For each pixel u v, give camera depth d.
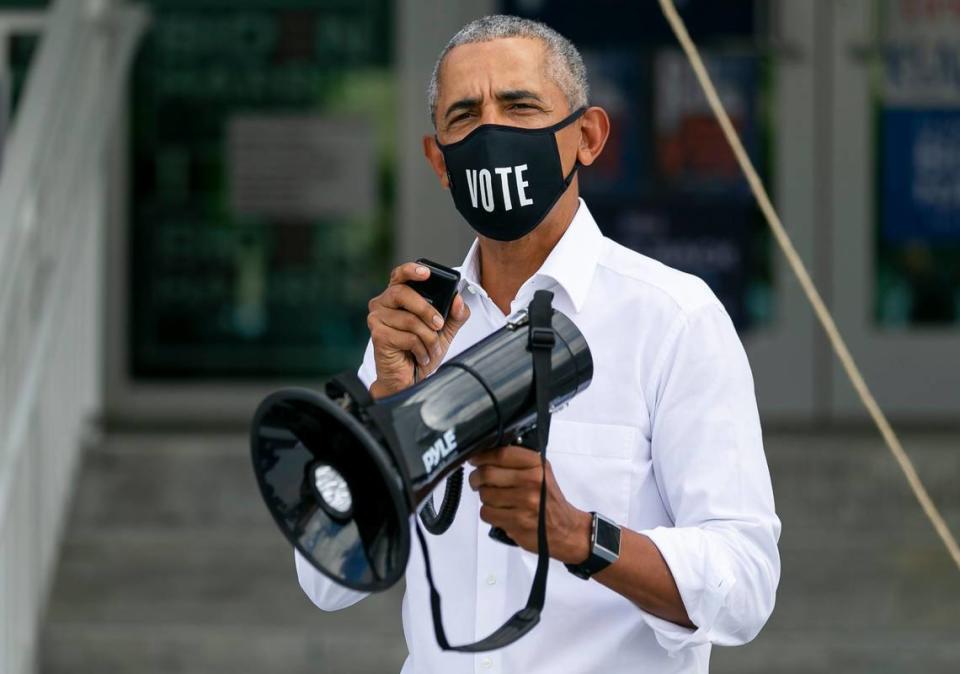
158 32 21.69
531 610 6.80
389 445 6.11
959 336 21.69
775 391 21.73
